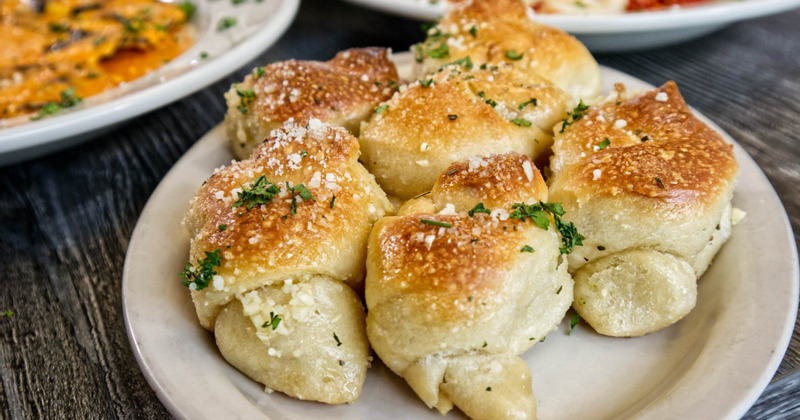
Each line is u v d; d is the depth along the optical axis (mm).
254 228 238
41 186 326
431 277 225
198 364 236
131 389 248
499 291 225
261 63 401
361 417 233
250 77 311
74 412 243
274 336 232
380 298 230
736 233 270
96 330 265
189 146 344
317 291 239
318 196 249
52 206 316
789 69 392
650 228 246
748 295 249
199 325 250
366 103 298
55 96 385
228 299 240
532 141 282
